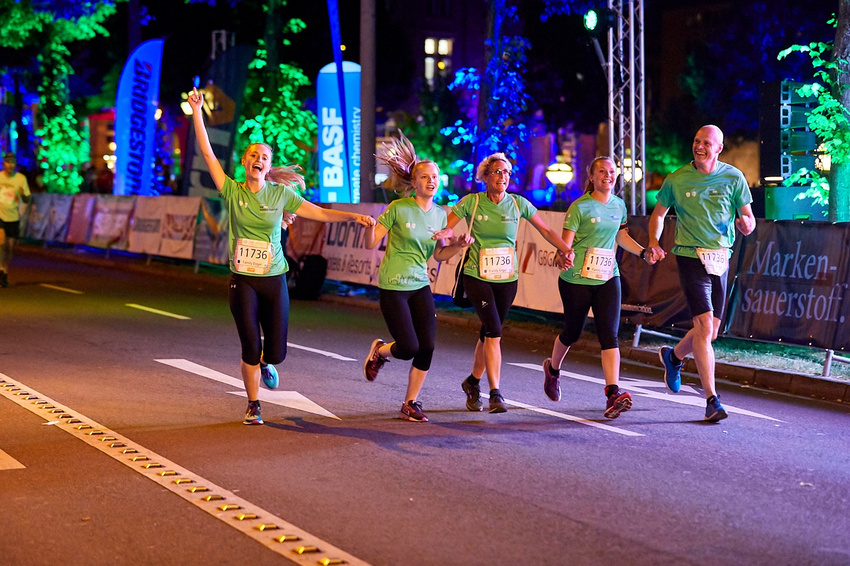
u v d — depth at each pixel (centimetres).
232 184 861
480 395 1029
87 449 788
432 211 889
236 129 2906
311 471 731
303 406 969
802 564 553
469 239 876
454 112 4744
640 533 599
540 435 862
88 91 5241
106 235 2923
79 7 3994
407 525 608
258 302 881
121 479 705
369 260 1991
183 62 4356
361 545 571
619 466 760
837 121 1692
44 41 4212
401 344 887
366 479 711
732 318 1301
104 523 609
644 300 1414
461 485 698
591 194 944
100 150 5381
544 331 1552
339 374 1165
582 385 1134
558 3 2380
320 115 2577
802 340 1212
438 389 1078
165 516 623
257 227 864
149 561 546
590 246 939
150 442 812
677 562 550
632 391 1103
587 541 582
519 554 559
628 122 2008
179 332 1486
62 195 3225
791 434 901
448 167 4553
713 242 948
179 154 5009
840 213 1730
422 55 6975
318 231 2114
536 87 3775
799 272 1236
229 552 560
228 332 1499
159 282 2339
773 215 1798
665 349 1028
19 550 563
